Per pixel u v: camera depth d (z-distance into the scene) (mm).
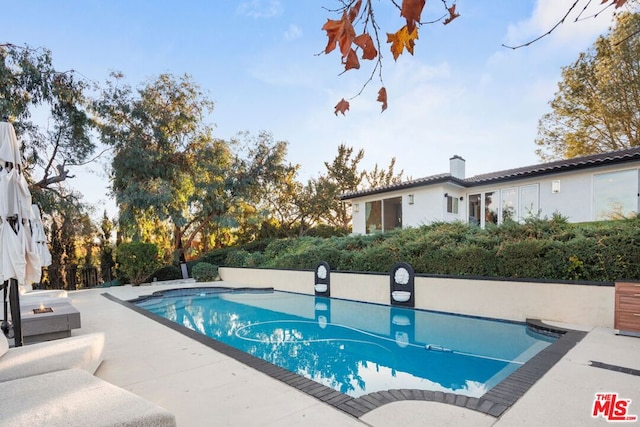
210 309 11016
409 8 1192
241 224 23969
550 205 12930
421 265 9680
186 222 19281
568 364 4434
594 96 17969
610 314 6496
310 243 16672
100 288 15430
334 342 7043
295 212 27453
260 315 9914
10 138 4387
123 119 18031
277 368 4543
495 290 8023
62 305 7375
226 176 20562
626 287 5914
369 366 5617
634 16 14008
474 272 8633
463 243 9352
